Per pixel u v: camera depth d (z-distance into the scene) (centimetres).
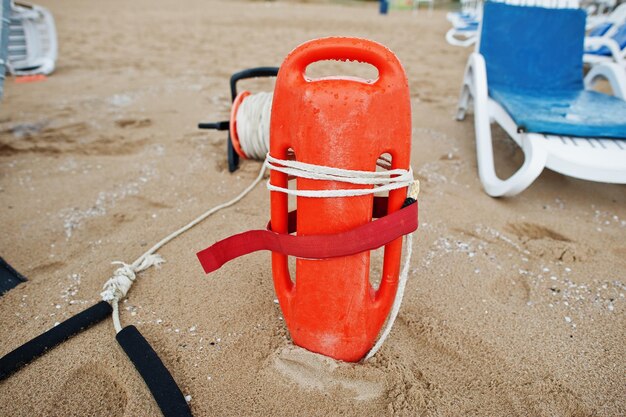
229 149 286
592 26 499
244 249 131
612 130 242
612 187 277
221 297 176
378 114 112
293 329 143
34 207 247
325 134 112
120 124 372
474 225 231
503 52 337
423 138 349
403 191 126
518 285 189
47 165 298
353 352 141
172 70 563
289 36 818
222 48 706
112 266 196
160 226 227
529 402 137
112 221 233
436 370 147
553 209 252
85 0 1298
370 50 110
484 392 140
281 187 127
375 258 200
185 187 269
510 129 277
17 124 368
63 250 210
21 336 161
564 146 239
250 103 247
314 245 121
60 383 142
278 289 143
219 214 238
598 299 181
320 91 112
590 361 152
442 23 1041
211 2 1406
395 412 132
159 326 163
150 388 135
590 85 373
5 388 141
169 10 1172
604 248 216
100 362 148
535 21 339
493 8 340
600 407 136
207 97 447
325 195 117
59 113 396
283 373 141
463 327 163
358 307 133
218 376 144
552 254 208
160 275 189
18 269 197
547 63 336
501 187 251
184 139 340
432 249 209
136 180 278
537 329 164
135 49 695
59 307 174
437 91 488
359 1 1645
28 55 554
